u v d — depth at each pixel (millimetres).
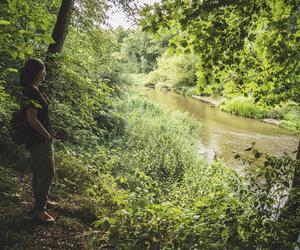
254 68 5672
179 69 46219
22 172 5578
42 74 3893
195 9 4586
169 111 22188
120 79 13086
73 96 7402
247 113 28109
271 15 5164
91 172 6332
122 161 9812
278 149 17547
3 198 4469
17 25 4613
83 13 9297
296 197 3803
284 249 3109
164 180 9938
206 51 4797
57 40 7156
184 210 3865
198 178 8938
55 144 7195
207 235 3129
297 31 5289
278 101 6273
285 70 5691
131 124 14094
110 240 2996
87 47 10016
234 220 3195
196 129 20000
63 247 3883
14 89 3908
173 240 3275
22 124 3865
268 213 3457
